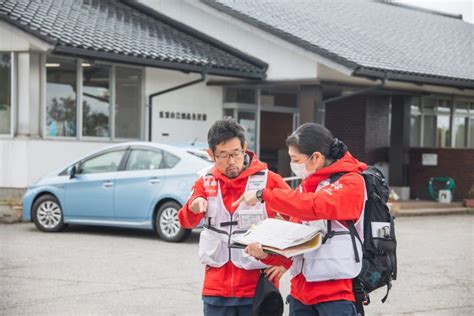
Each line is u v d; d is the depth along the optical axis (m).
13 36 13.58
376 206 3.72
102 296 6.96
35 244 10.17
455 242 11.62
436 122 21.36
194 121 16.47
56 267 8.40
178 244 10.34
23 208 11.73
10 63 13.73
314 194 3.54
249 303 3.73
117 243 10.38
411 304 6.94
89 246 10.04
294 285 3.79
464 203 18.75
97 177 11.10
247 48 16.38
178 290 7.27
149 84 15.59
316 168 3.72
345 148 3.73
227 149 3.70
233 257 3.73
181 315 6.31
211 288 3.77
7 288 7.28
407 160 19.73
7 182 13.70
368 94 19.23
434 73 16.50
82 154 14.39
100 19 15.66
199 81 15.16
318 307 3.68
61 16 14.69
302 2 20.80
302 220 3.69
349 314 3.62
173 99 16.03
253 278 3.74
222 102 17.08
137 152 10.95
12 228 12.02
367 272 3.67
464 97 21.77
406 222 15.09
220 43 16.64
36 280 7.67
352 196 3.56
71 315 6.24
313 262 3.62
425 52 19.42
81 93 14.38
